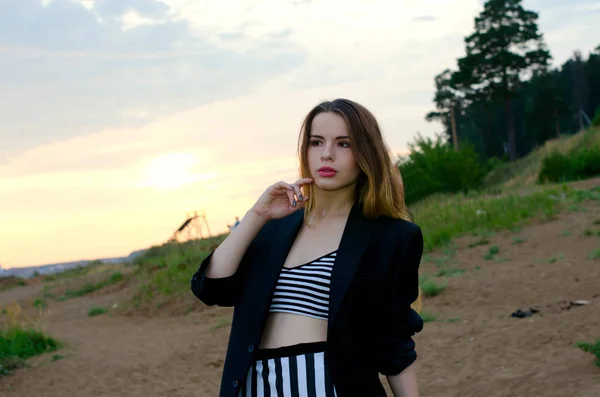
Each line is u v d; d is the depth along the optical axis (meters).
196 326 12.93
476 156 29.36
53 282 28.20
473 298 10.67
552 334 7.96
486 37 63.25
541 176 28.62
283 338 2.23
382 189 2.32
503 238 14.98
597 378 5.96
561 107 76.06
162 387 8.25
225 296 2.41
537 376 6.38
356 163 2.37
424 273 13.12
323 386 2.16
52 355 10.78
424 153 28.44
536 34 63.50
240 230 2.38
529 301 9.99
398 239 2.26
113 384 8.63
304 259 2.32
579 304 9.27
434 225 17.75
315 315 2.22
